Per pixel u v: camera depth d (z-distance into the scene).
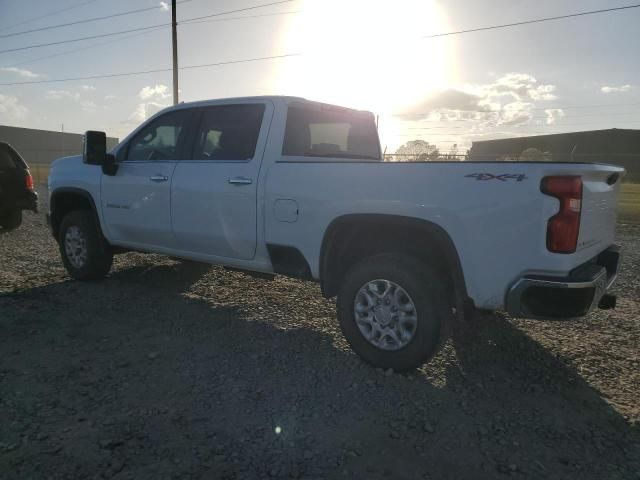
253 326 4.41
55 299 5.06
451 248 3.19
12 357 3.67
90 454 2.53
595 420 2.97
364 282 3.54
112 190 5.20
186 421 2.86
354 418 2.93
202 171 4.45
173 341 4.04
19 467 2.41
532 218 2.92
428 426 2.85
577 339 4.25
